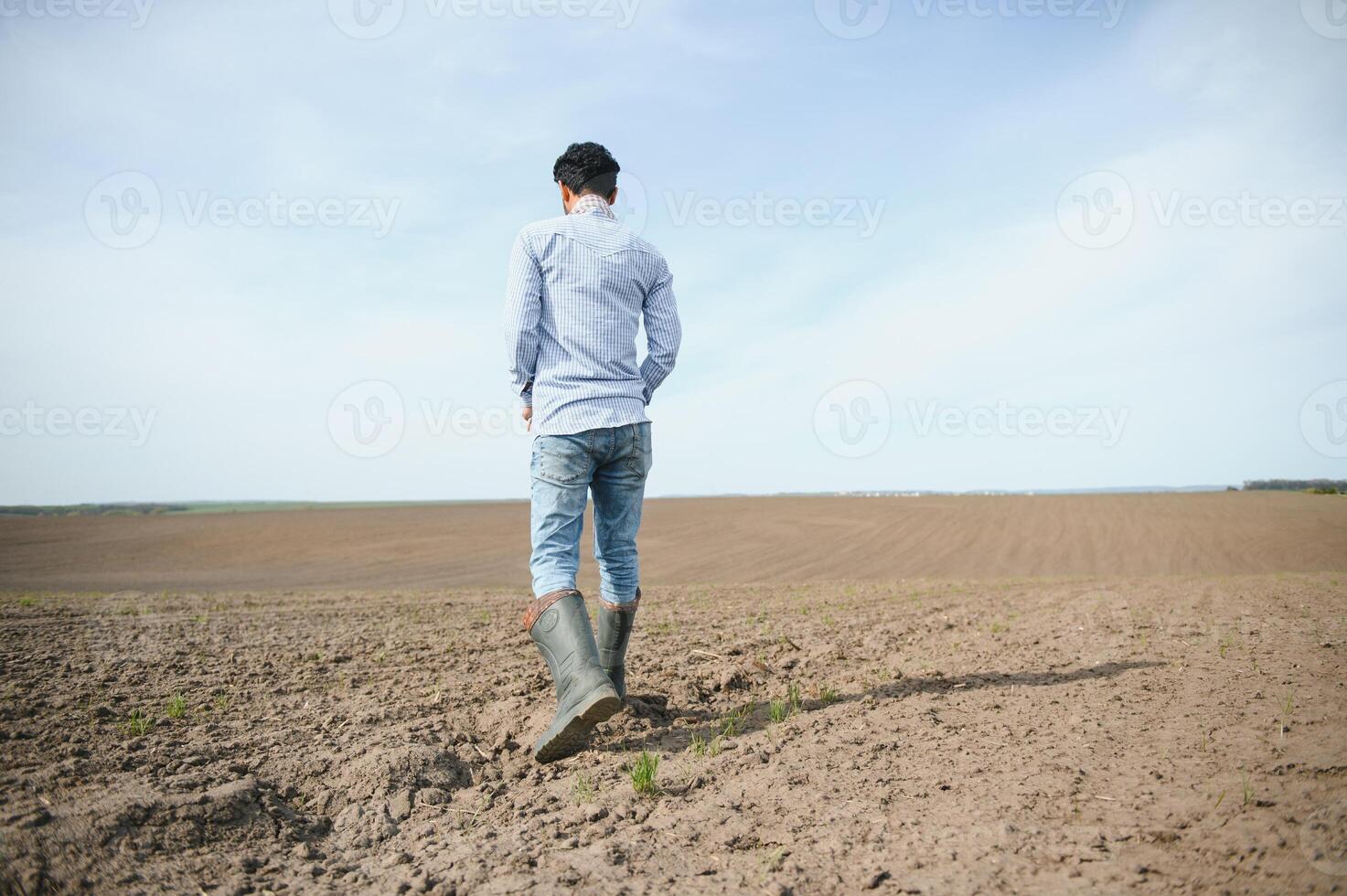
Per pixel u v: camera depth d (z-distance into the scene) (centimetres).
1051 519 3472
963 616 632
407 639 501
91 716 288
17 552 2731
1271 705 270
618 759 269
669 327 293
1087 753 238
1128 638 440
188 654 430
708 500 5591
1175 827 178
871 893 163
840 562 2422
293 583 1797
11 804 194
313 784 241
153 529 3512
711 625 583
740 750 269
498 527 3594
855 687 362
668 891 171
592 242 273
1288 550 2462
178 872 180
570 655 252
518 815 223
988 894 157
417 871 187
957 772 232
